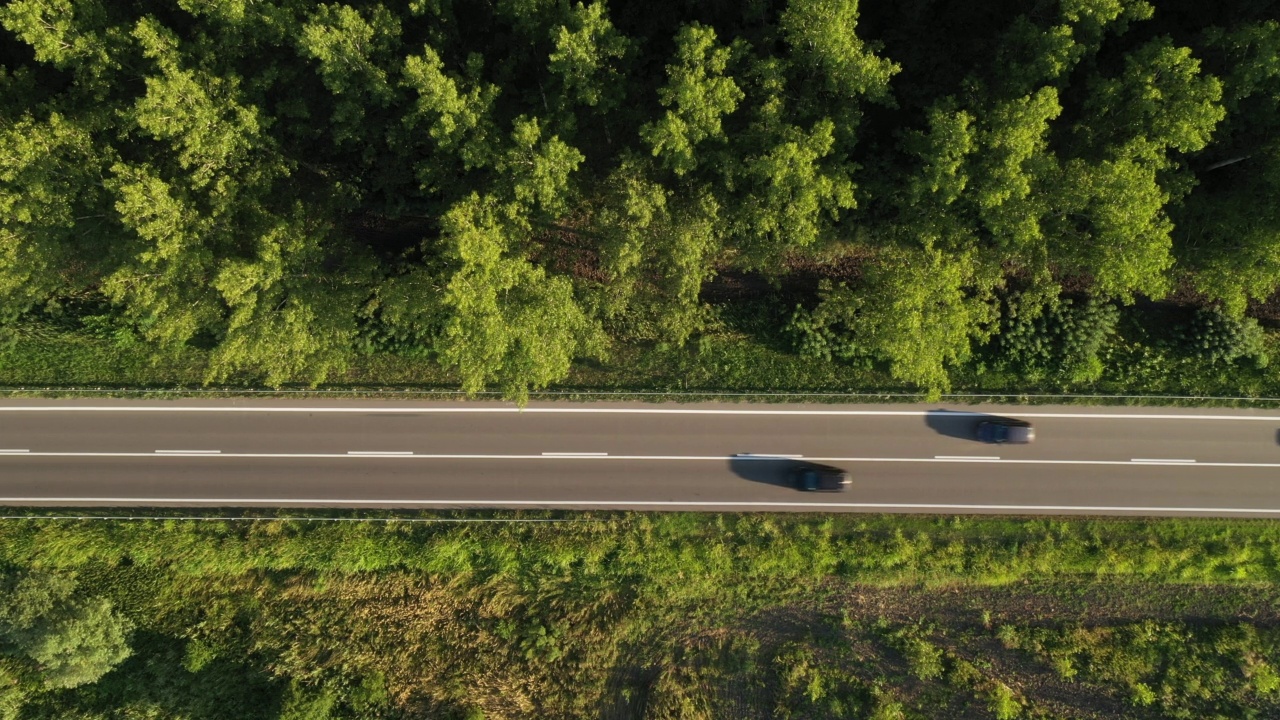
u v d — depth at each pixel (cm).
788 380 3825
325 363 3281
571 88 2952
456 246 2653
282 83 3002
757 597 3894
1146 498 3825
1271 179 2727
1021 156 2533
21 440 3838
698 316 3759
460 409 3881
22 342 3772
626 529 3856
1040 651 3838
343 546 3831
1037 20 2848
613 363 3853
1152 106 2548
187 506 3856
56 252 2952
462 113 2666
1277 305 3703
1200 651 3794
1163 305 3766
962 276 3050
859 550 3822
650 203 2795
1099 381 3788
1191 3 2967
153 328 3681
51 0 2575
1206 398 3747
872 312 3088
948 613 3897
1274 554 3769
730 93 2634
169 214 2694
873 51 2906
